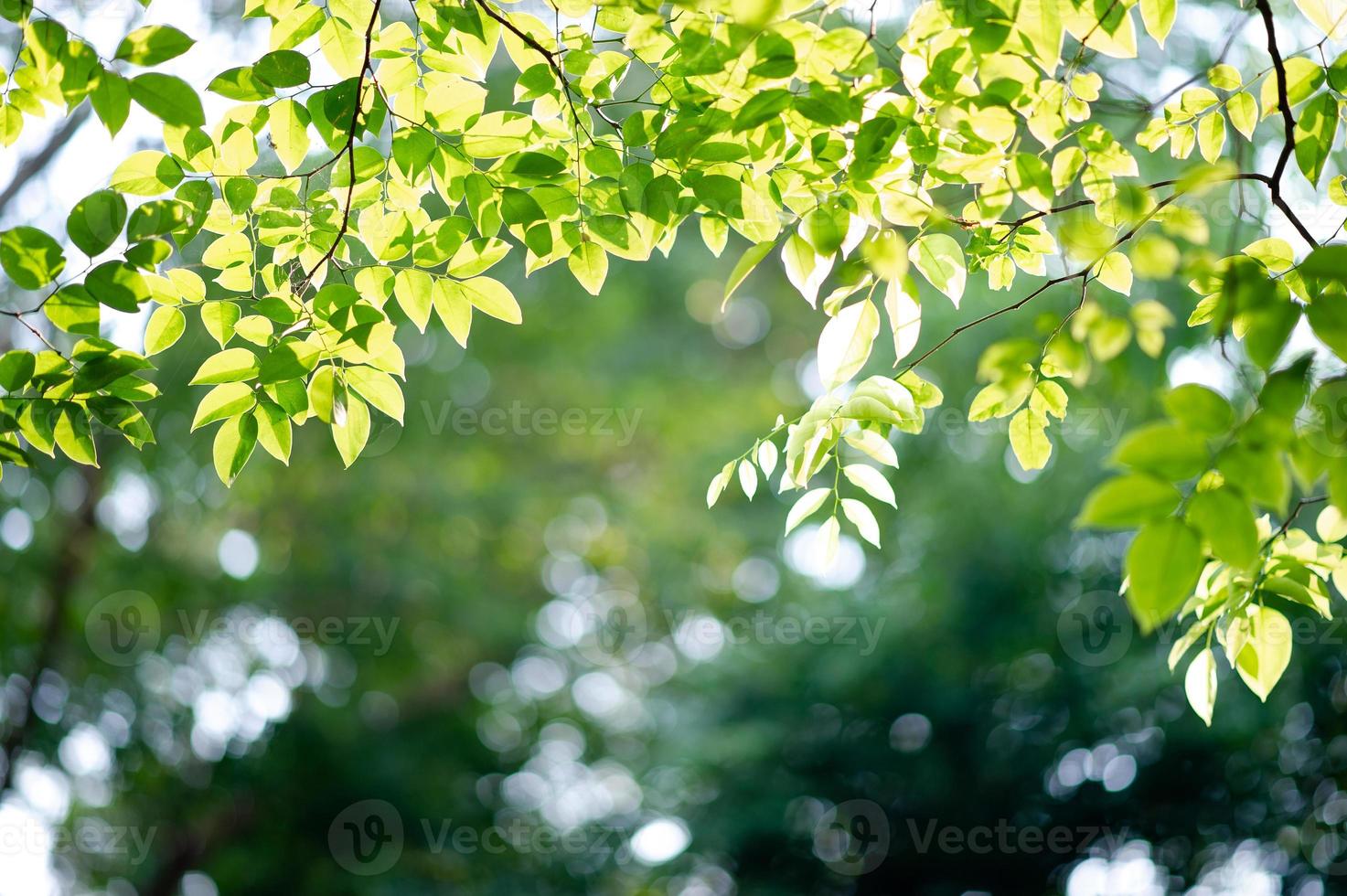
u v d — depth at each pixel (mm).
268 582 9898
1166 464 1372
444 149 2492
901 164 2525
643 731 13227
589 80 2543
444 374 11227
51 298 2314
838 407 2615
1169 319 2125
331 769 10617
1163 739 9070
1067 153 2504
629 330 13461
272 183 2504
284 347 2438
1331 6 2471
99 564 8922
